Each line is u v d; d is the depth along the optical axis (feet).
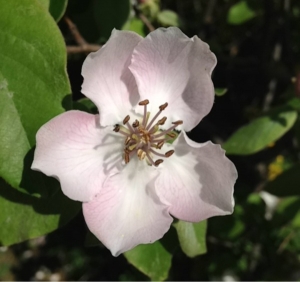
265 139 0.40
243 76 0.59
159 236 0.28
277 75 0.56
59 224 0.30
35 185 0.27
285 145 0.58
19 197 0.29
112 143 0.29
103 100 0.28
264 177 0.59
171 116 0.29
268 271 0.59
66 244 0.67
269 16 0.54
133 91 0.29
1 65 0.27
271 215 0.55
